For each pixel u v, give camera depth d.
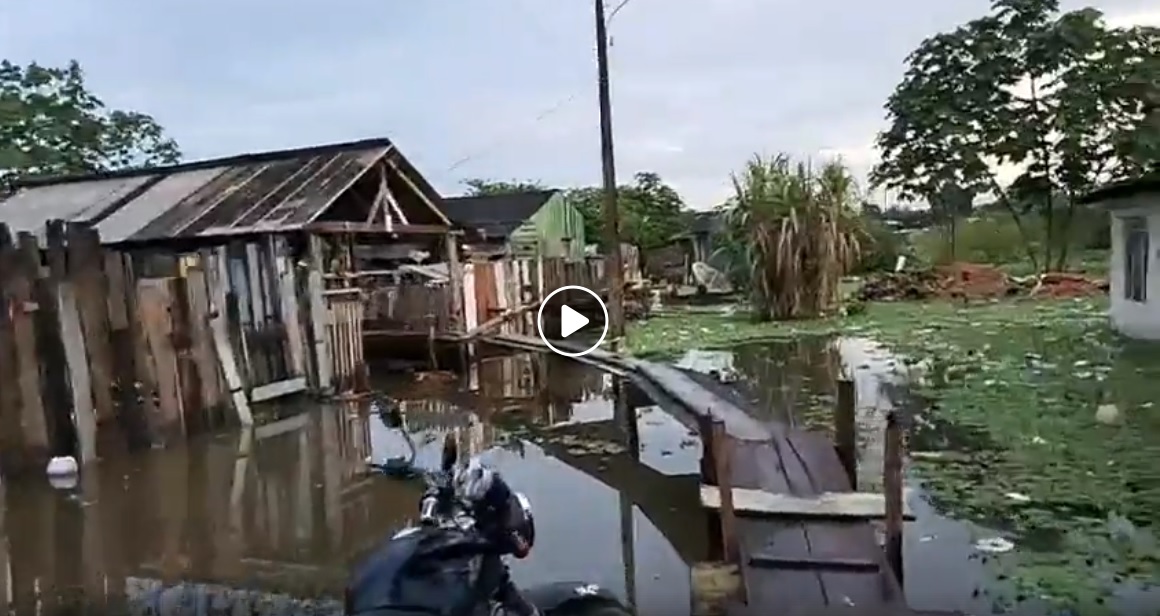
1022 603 4.12
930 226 30.14
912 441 7.51
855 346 14.20
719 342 15.31
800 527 4.77
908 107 28.27
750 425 7.31
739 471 5.77
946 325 16.42
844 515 4.89
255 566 5.17
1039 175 26.72
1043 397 8.86
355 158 14.86
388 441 8.67
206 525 5.99
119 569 5.17
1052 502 5.59
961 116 27.28
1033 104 26.77
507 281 17.05
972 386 9.80
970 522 5.30
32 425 7.20
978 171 27.27
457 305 14.83
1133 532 5.02
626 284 23.03
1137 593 4.20
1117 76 25.38
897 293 23.36
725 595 3.79
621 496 6.52
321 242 12.59
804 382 11.06
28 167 27.11
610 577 4.84
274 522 6.06
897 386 10.38
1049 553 4.76
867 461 6.93
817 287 18.59
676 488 6.71
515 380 12.77
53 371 7.43
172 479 7.23
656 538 5.52
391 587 3.16
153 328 8.39
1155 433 7.16
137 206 14.80
